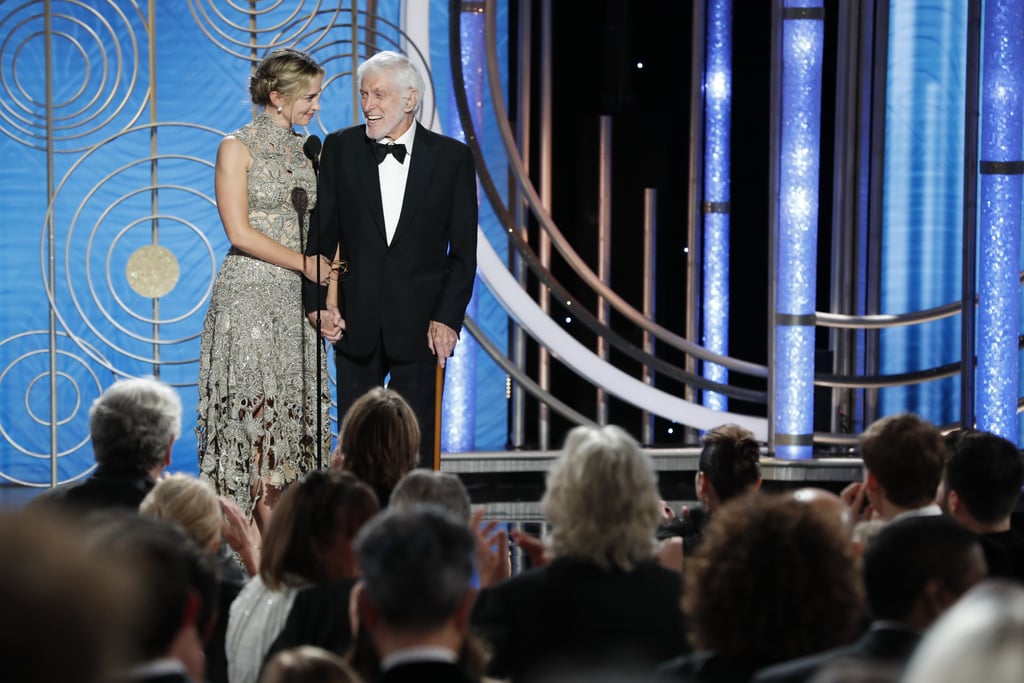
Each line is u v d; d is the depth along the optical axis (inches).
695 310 1219.2
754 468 551.8
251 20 948.0
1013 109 906.7
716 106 1211.2
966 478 506.6
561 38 1226.0
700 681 301.1
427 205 719.7
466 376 1056.2
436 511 290.8
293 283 720.3
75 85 1074.1
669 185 1259.8
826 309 1258.0
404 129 723.4
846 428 1145.4
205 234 1095.0
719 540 310.7
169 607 266.4
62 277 1077.1
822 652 301.3
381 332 721.6
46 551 120.0
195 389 1097.4
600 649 373.7
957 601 311.0
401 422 540.1
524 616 381.1
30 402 1072.2
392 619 279.1
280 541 421.1
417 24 1010.7
